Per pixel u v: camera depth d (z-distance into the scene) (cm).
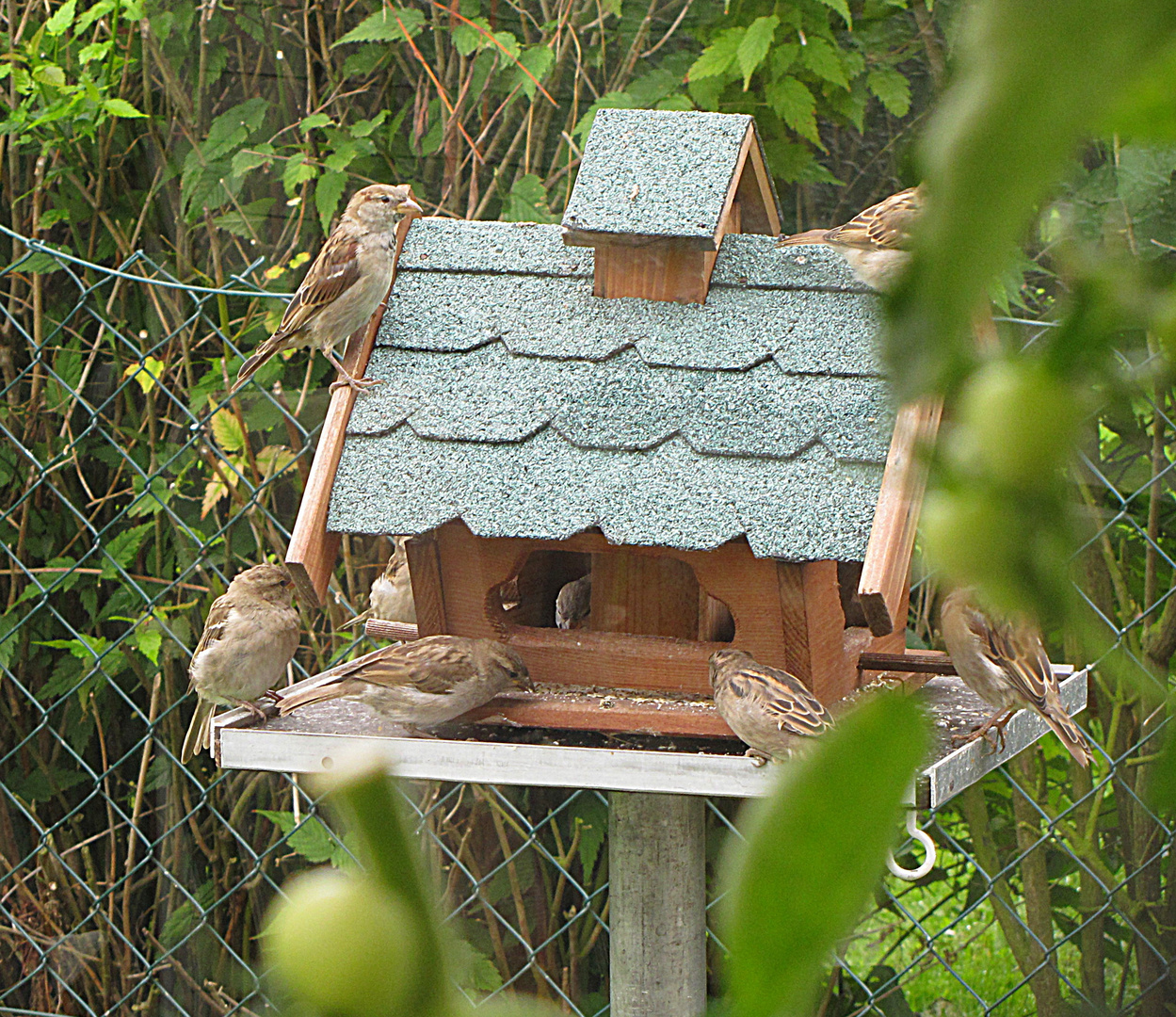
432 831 841
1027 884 820
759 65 769
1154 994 802
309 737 533
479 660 544
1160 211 540
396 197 614
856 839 30
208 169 863
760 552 518
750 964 30
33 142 911
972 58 28
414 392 584
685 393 565
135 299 910
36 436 926
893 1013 814
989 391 34
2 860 920
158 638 821
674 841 621
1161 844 791
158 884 909
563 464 554
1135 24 27
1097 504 767
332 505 558
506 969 836
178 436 898
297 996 35
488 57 830
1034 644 552
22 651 932
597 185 595
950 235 28
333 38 855
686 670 567
